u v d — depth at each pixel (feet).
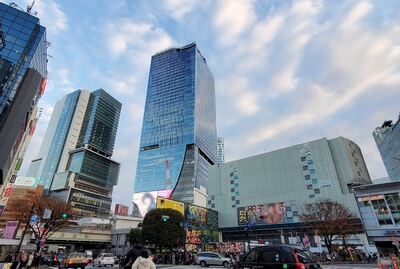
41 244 102.63
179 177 413.39
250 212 222.48
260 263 28.63
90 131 531.09
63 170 477.36
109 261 97.86
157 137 475.72
